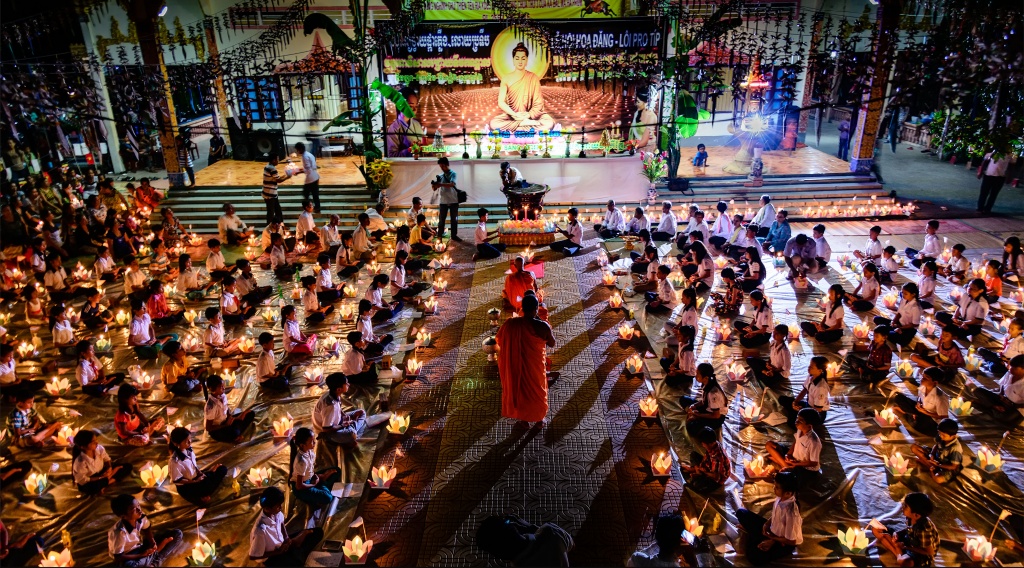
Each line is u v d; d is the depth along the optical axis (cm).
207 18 2205
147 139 2306
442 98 2208
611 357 1166
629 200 2039
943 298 1381
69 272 1650
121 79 1878
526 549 621
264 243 1694
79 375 1080
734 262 1563
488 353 1161
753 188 2056
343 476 880
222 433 956
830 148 2494
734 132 2242
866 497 831
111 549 719
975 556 728
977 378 1080
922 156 2544
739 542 763
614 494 838
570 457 909
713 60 2255
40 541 767
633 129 2159
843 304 1359
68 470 912
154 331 1255
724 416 955
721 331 1223
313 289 1325
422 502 828
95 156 2275
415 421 993
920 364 1100
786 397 1020
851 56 1593
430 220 1948
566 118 2228
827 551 746
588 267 1573
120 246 1680
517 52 2153
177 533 776
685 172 2183
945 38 1088
